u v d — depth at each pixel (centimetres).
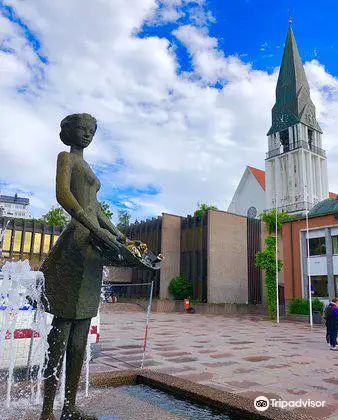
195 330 1638
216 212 3475
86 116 358
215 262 3378
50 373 324
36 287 343
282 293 3809
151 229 3878
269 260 2698
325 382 658
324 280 2847
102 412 393
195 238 3581
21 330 511
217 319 2497
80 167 349
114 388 509
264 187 6556
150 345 1075
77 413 337
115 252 320
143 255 350
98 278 342
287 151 6188
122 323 1872
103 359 805
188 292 3441
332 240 2827
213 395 448
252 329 1823
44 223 4172
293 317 2611
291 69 6681
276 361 876
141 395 484
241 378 663
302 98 6438
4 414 371
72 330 339
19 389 458
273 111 6669
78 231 333
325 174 6384
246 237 3691
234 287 3484
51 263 337
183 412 426
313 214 2945
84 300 329
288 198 6047
